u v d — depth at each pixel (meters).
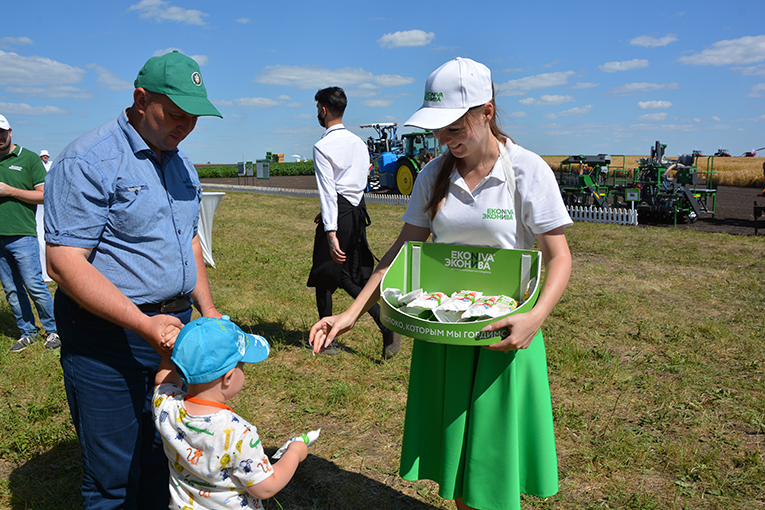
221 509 1.71
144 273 1.94
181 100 1.77
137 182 1.88
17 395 3.83
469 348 1.96
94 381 1.94
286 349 4.73
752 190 31.16
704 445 3.17
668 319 5.74
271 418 3.50
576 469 2.91
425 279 2.17
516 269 1.98
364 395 3.75
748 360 4.55
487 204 1.99
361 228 4.26
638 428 3.38
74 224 1.75
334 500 2.64
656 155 16.47
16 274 4.74
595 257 9.84
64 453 3.07
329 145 4.05
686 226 15.36
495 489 1.96
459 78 1.77
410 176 23.03
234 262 8.88
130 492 2.13
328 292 4.49
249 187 32.72
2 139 4.41
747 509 2.57
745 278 7.91
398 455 3.07
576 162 17.97
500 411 1.92
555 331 5.33
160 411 1.73
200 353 1.60
